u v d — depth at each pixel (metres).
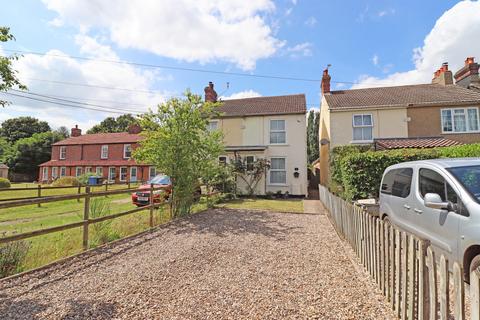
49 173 34.34
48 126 56.94
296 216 9.28
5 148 41.38
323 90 19.42
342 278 3.86
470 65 16.73
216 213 9.84
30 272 4.04
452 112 14.56
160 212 8.82
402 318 2.68
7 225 7.61
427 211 3.82
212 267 4.36
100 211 6.17
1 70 4.59
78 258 4.76
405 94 16.72
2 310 2.96
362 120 15.70
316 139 37.28
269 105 19.47
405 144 12.26
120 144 32.09
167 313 2.91
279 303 3.12
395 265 2.96
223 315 2.87
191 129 9.20
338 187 11.67
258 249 5.38
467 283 2.97
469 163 3.90
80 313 2.91
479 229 2.85
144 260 4.69
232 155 17.73
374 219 3.72
